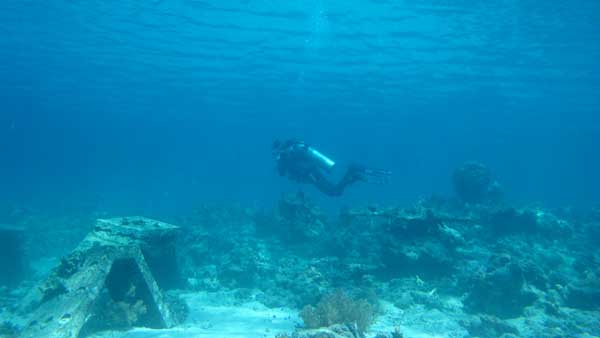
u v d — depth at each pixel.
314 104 47.88
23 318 7.38
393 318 7.52
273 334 6.59
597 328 7.07
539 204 16.58
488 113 48.59
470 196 17.44
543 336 6.58
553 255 11.87
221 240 14.43
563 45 23.58
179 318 7.52
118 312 6.71
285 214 15.09
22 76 40.34
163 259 8.54
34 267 13.50
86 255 6.90
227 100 47.50
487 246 12.55
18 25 24.91
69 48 29.19
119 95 47.50
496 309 7.68
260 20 22.33
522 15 19.69
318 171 10.82
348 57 28.38
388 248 9.95
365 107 48.34
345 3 19.66
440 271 9.69
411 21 21.23
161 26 23.83
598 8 18.50
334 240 12.55
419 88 36.41
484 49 24.91
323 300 7.13
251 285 10.51
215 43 26.59
